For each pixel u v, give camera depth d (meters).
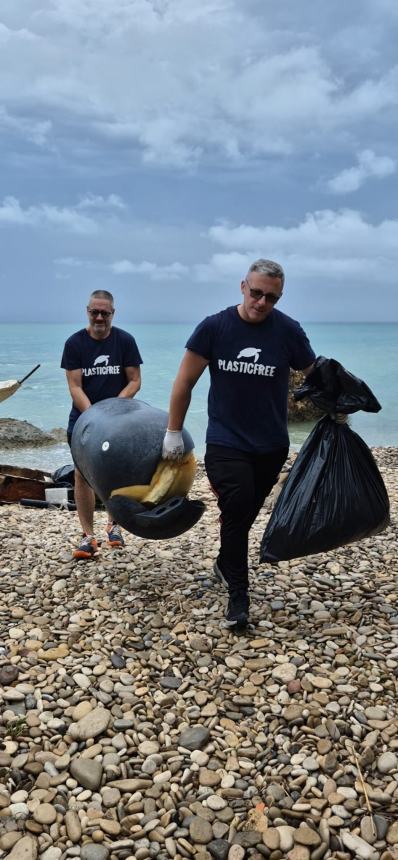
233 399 4.26
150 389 26.02
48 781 3.21
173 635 4.45
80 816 3.02
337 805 3.05
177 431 4.35
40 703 3.75
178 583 5.28
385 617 4.67
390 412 20.75
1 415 20.41
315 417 18.12
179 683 3.94
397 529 6.67
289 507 4.40
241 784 3.19
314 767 3.27
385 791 3.12
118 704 3.78
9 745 3.42
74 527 7.29
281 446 4.38
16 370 32.84
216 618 4.67
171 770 3.27
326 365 4.32
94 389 5.68
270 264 4.06
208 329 4.22
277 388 4.29
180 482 4.45
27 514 8.09
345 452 4.45
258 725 3.58
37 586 5.29
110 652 4.27
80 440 4.70
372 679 3.94
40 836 2.92
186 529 4.48
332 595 5.04
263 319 4.21
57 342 67.88
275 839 2.88
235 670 4.05
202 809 3.04
